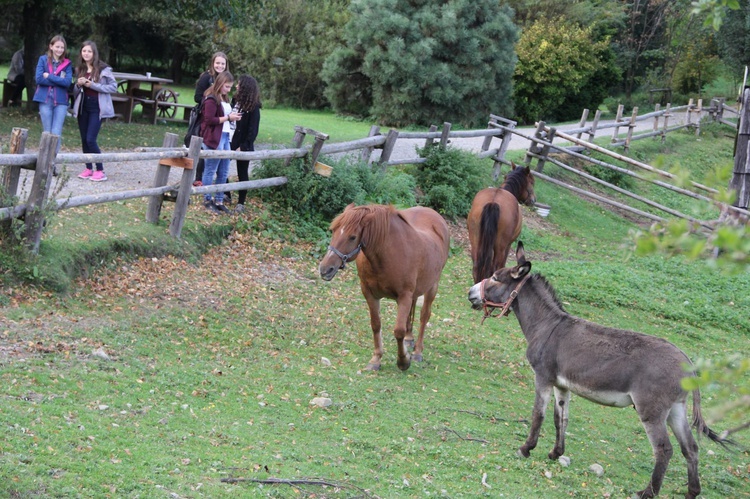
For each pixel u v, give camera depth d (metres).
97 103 11.23
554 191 19.30
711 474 7.03
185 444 5.41
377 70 26.77
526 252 14.84
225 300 8.95
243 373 7.09
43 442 4.88
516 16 34.91
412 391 7.53
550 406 8.06
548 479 6.09
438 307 10.94
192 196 11.60
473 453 6.31
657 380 5.67
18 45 35.12
